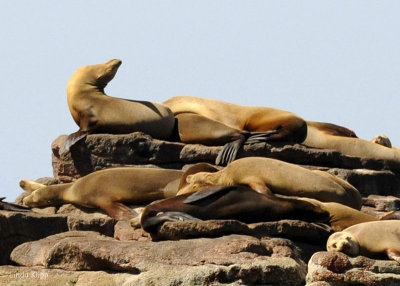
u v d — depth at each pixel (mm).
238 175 49375
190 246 43125
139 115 55938
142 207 51125
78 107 56281
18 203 56094
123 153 54844
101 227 49906
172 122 56688
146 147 54781
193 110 58625
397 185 57531
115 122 55656
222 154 54594
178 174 51844
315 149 56094
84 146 55281
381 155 58625
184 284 41938
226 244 42781
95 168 55062
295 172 49219
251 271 41875
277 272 42281
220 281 41812
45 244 47406
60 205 52906
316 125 59312
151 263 42844
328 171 55438
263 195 46594
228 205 46156
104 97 56562
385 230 44438
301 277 43062
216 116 58156
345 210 48094
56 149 57188
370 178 56219
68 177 55938
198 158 54906
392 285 42719
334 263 42562
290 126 56656
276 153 55281
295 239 46094
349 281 42531
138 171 51844
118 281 43531
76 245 45031
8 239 49156
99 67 57562
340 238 44062
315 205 46875
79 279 44500
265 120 57344
